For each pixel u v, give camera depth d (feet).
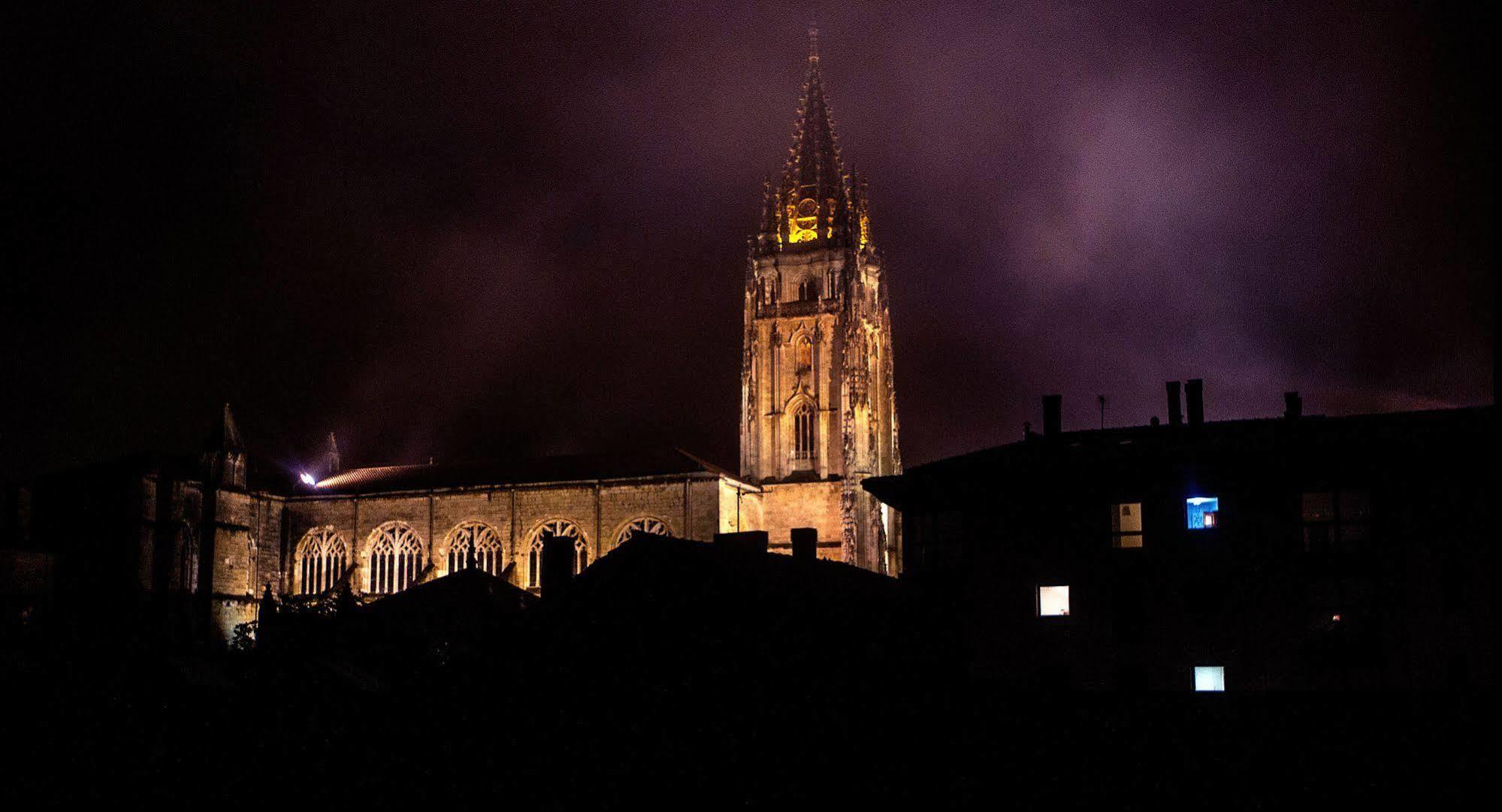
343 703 212.43
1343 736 164.25
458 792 185.68
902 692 189.37
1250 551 207.92
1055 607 218.18
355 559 486.38
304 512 497.05
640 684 189.67
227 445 465.06
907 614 214.07
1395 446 203.00
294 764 199.62
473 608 304.09
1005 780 170.30
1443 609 196.85
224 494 460.14
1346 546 204.74
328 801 191.93
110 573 430.61
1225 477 211.61
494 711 191.83
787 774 176.96
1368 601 200.85
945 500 231.30
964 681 200.95
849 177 531.09
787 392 512.63
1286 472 208.44
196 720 216.33
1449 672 194.39
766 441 510.99
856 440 490.49
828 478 494.18
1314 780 160.66
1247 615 205.77
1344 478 205.87
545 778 184.34
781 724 182.19
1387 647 198.29
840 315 509.35
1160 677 208.13
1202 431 229.45
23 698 223.92
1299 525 206.90
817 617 198.49
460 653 236.63
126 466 454.40
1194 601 208.85
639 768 180.96
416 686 199.62
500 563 470.39
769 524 497.87
